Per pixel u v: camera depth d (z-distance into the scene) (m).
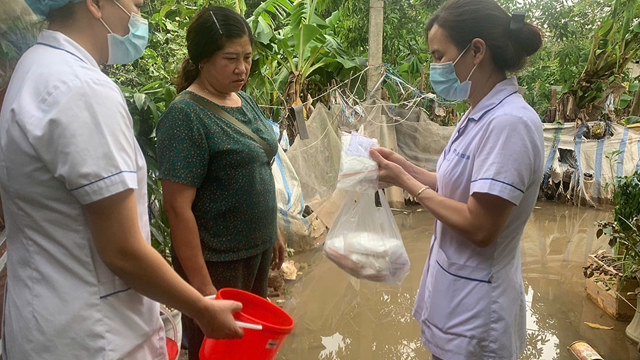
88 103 0.97
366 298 3.90
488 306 1.53
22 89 1.00
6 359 1.16
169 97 2.87
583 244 5.31
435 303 1.65
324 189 4.95
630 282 3.42
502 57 1.47
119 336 1.10
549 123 7.23
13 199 1.05
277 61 5.67
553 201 7.21
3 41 1.36
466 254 1.56
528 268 4.61
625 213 3.27
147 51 3.11
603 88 6.97
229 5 4.75
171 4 3.74
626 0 6.12
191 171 1.71
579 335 3.31
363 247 1.82
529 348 3.13
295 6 5.27
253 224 1.92
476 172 1.42
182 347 2.44
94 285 1.06
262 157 1.92
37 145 0.96
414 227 5.78
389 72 6.29
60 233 1.04
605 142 6.91
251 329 1.33
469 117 1.54
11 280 1.12
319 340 3.24
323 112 4.92
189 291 1.10
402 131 6.21
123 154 1.02
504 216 1.40
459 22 1.47
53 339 1.05
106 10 1.11
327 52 5.92
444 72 1.55
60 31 1.10
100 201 0.97
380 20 5.82
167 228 2.84
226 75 1.80
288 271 4.15
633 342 3.20
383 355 3.07
